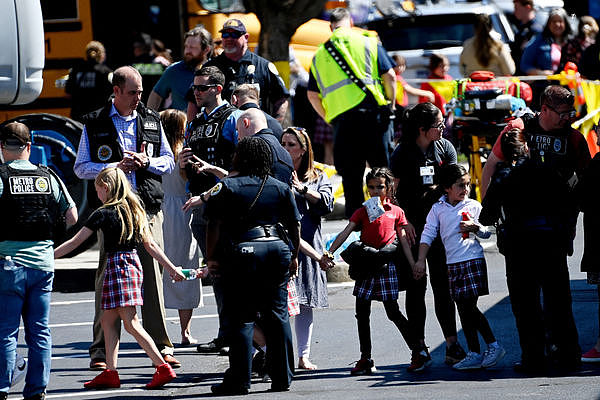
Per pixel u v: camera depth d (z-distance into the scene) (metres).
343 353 23.44
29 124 33.97
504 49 42.25
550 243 20.69
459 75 46.88
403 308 27.45
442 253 21.69
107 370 20.98
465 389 19.52
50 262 19.31
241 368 19.80
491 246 34.16
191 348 24.78
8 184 18.95
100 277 22.69
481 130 36.59
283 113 29.05
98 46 36.88
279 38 37.44
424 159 22.11
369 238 21.33
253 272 19.59
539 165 20.86
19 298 19.05
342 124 34.12
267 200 19.83
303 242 21.45
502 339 23.67
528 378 20.33
